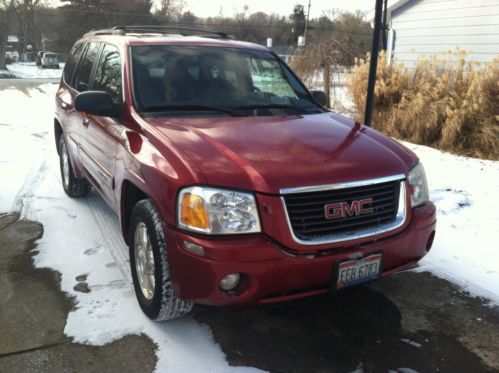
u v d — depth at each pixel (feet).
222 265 8.38
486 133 26.86
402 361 9.50
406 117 30.86
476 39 38.93
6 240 14.47
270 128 11.02
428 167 24.08
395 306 11.48
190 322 10.52
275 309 11.14
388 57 37.88
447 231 15.96
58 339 9.82
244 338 10.04
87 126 14.55
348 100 38.73
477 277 12.93
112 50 14.12
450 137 28.14
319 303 11.48
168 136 10.12
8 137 30.07
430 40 43.06
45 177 21.38
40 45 254.47
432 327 10.66
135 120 11.30
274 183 8.69
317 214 8.95
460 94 29.63
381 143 11.14
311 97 14.53
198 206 8.61
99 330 10.11
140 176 9.99
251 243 8.50
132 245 10.82
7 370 8.91
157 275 9.47
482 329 10.64
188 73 12.94
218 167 8.96
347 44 47.78
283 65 15.15
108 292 11.59
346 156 9.86
